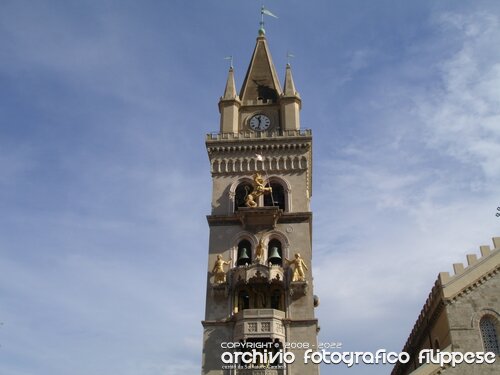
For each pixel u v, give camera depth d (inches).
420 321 2588.6
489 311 2234.3
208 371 2551.7
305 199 2952.8
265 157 3061.0
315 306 2861.7
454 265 2329.0
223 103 3262.8
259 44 3617.1
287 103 3223.4
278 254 2822.3
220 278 2748.5
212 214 2940.5
